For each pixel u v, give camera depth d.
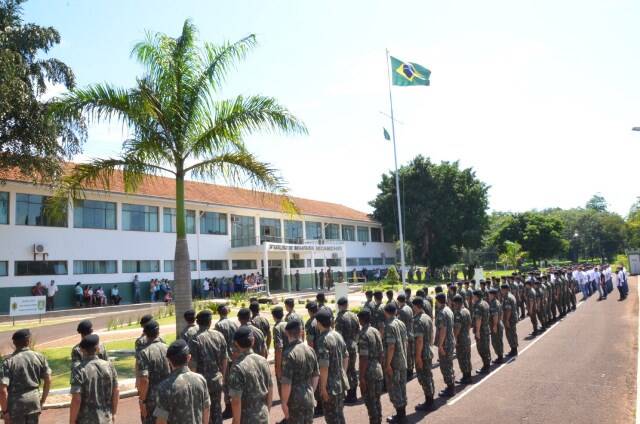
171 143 12.79
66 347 15.34
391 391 7.39
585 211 105.00
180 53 12.82
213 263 37.94
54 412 8.69
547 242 62.00
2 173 23.84
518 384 9.45
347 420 7.63
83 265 29.44
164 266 34.16
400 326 7.61
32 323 22.48
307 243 43.47
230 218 39.62
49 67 17.09
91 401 5.25
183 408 4.50
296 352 5.55
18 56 14.51
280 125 13.09
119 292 31.12
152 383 6.26
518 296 18.83
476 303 10.81
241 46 13.25
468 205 52.88
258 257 42.06
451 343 8.99
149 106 11.97
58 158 15.95
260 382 5.12
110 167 12.79
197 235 36.31
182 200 12.93
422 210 52.50
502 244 65.06
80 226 29.48
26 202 27.08
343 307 9.00
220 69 13.05
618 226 94.06
